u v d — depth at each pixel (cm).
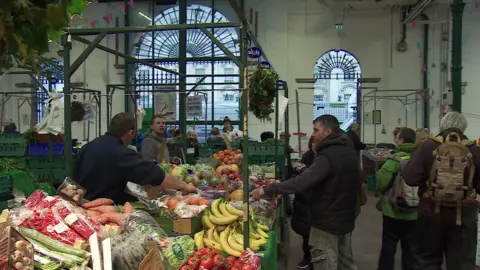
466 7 1316
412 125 1350
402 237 431
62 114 545
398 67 1355
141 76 1452
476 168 312
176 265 228
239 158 579
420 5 1158
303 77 1395
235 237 290
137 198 330
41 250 182
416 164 325
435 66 1335
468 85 1330
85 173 316
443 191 310
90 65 1424
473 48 1323
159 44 1443
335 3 1372
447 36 1317
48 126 542
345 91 1404
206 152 882
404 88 1352
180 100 770
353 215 352
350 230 349
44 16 97
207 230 295
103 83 1425
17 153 686
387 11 1358
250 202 387
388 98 1360
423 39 1341
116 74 1424
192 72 1462
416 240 415
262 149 770
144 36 1446
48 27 99
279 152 762
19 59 103
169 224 287
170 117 746
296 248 597
